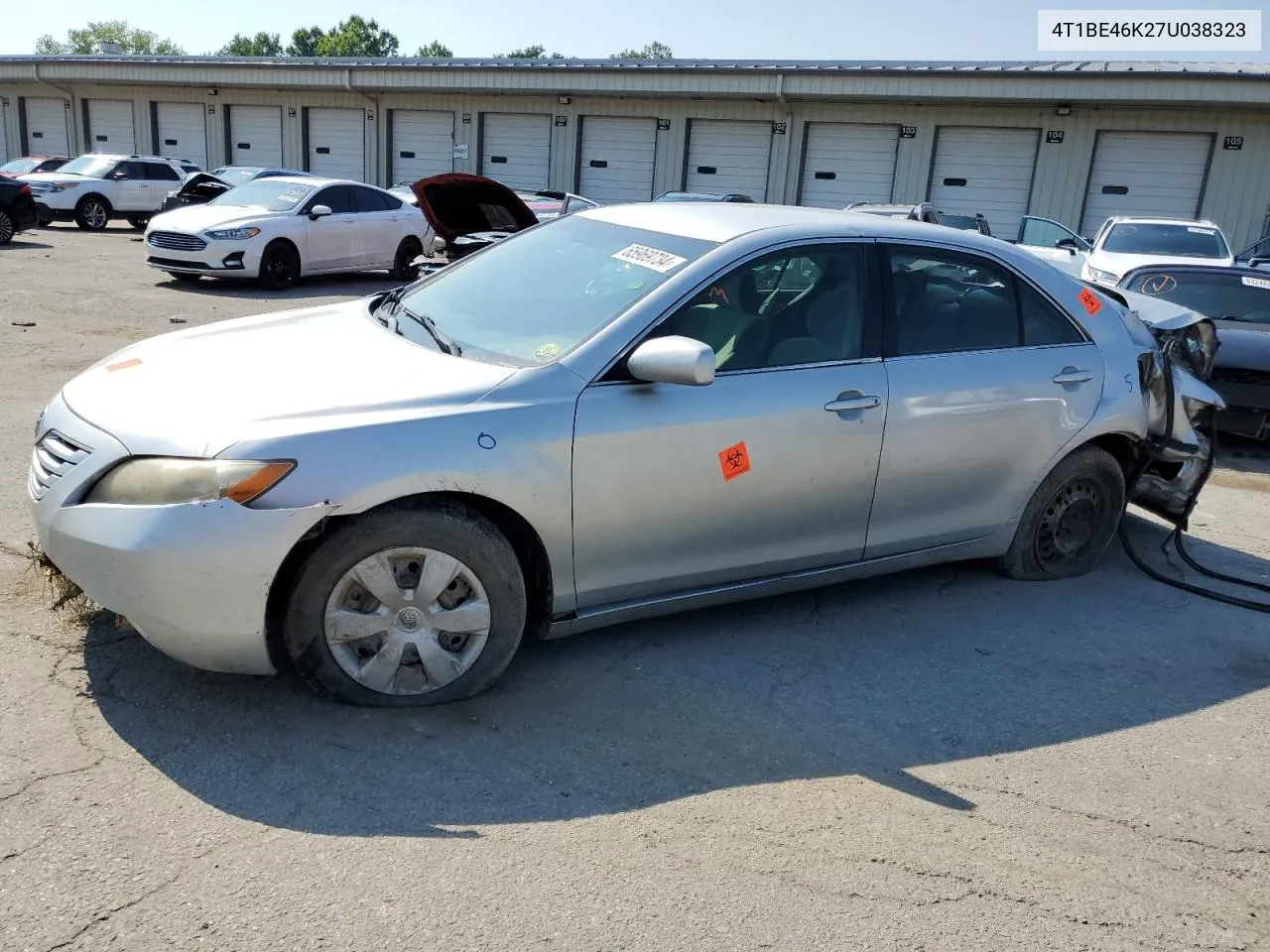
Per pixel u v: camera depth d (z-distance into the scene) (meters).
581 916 2.54
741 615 4.42
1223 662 4.30
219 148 32.88
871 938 2.53
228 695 3.42
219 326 4.26
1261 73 20.36
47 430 3.47
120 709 3.29
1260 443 8.76
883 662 4.07
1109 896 2.76
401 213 17.50
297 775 3.03
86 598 3.87
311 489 3.07
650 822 2.94
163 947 2.34
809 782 3.20
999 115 23.56
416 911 2.51
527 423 3.38
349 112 30.67
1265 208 21.98
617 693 3.66
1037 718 3.72
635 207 4.62
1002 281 4.63
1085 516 5.09
